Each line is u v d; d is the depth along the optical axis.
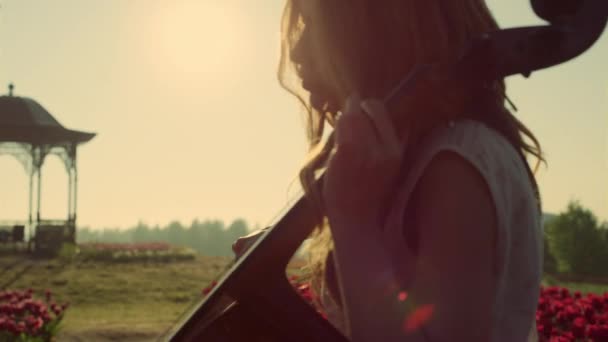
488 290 0.82
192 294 22.89
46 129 31.08
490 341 0.83
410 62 1.00
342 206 0.86
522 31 0.92
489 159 0.88
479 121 0.94
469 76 0.93
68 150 33.06
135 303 20.81
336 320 1.19
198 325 0.97
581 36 0.90
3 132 30.53
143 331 14.34
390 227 0.90
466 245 0.83
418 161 0.89
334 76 1.05
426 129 0.92
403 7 0.98
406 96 0.91
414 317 0.82
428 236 0.85
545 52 0.90
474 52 0.92
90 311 18.53
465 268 0.82
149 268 30.69
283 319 0.93
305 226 0.93
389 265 0.85
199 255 36.03
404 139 0.92
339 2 1.02
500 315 0.89
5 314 9.32
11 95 32.94
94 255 32.53
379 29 1.00
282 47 1.31
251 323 0.93
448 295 0.82
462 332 0.80
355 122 0.86
